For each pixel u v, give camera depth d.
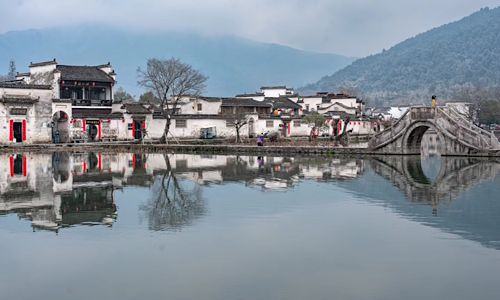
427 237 13.98
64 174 28.91
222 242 13.48
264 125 77.75
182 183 24.91
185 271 11.25
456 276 10.96
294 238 13.84
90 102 66.56
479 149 38.62
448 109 41.28
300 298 9.83
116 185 24.19
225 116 71.56
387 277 10.91
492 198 20.00
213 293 10.05
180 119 69.44
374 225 15.35
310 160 39.62
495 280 10.72
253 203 19.00
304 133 84.50
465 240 13.64
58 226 15.34
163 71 67.88
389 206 18.36
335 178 26.78
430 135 110.88
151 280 10.73
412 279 10.80
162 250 12.74
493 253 12.50
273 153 49.00
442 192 21.66
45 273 11.17
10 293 10.09
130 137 65.06
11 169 31.52
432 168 31.88
